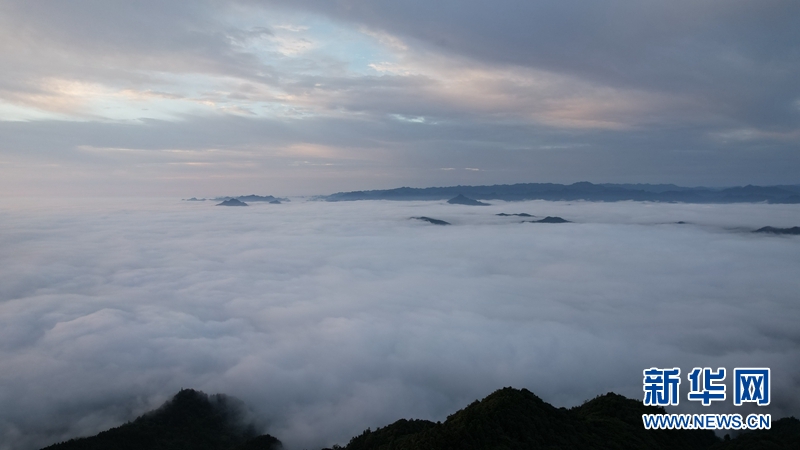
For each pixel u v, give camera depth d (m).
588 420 44.50
